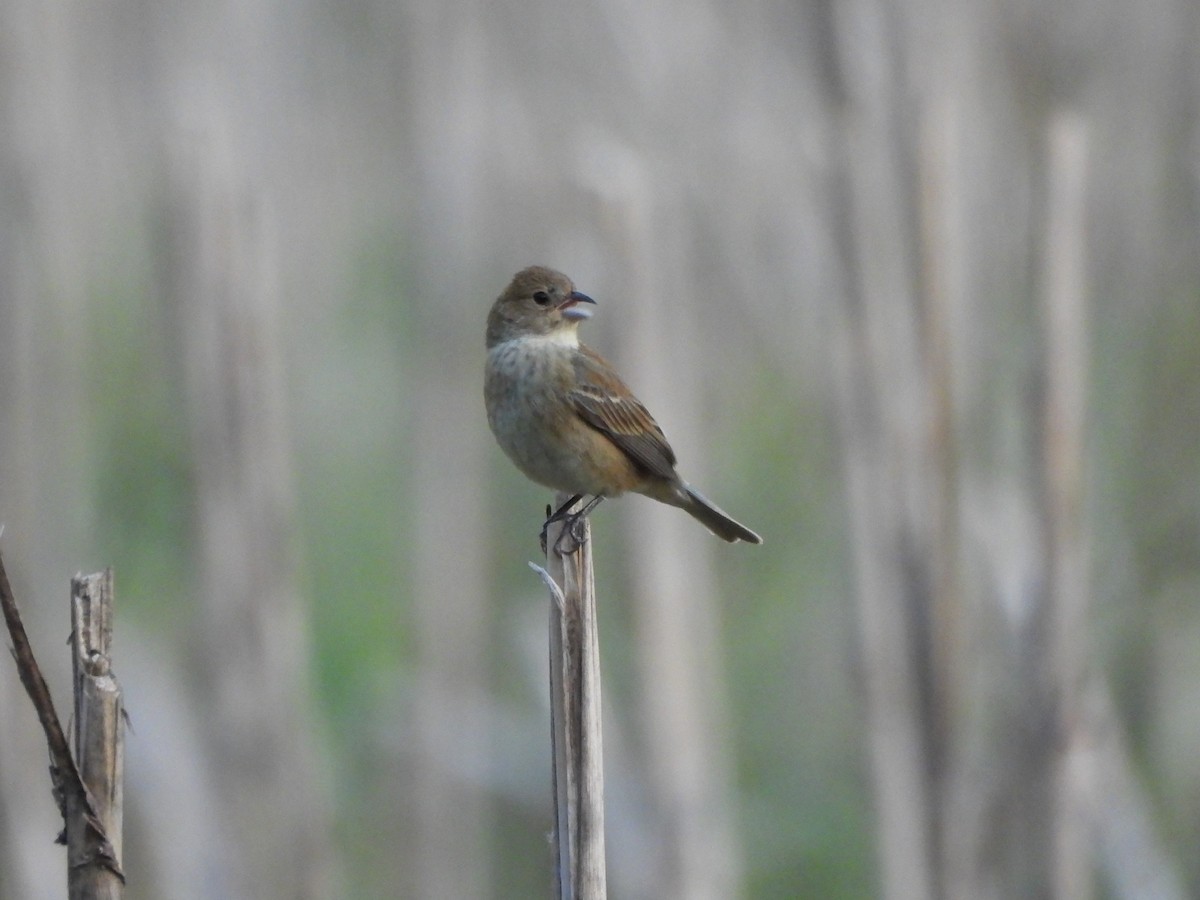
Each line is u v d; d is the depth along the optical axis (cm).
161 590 1465
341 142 1834
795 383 1530
